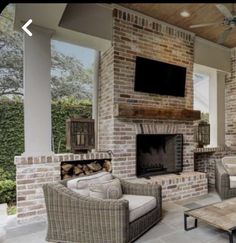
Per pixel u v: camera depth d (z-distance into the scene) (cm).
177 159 440
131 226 239
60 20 321
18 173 296
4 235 262
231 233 217
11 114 424
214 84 562
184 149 450
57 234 243
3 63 490
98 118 426
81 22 349
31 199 303
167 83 435
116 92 378
